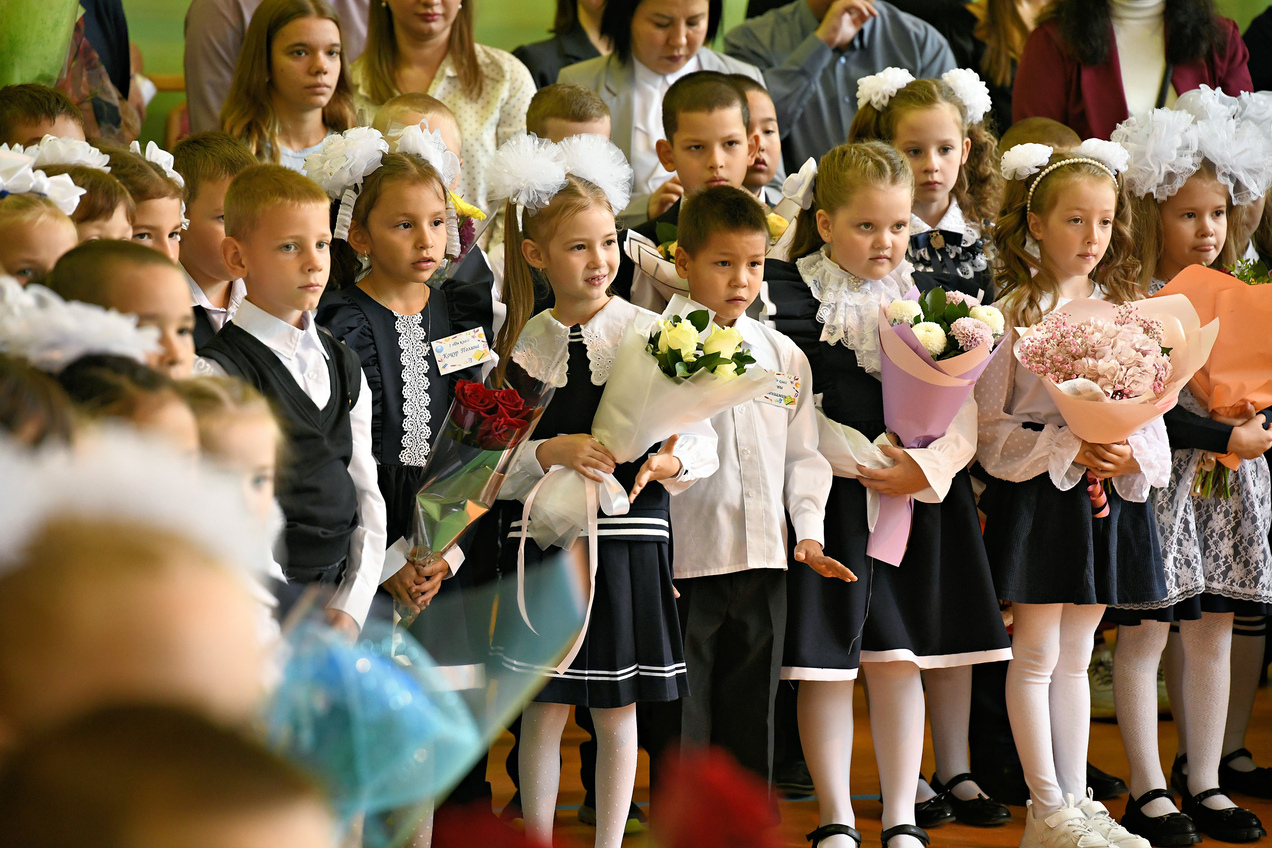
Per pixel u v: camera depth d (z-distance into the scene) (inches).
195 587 24.2
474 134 279.0
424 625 143.9
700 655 189.6
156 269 115.1
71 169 160.1
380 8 281.0
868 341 203.2
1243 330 222.2
